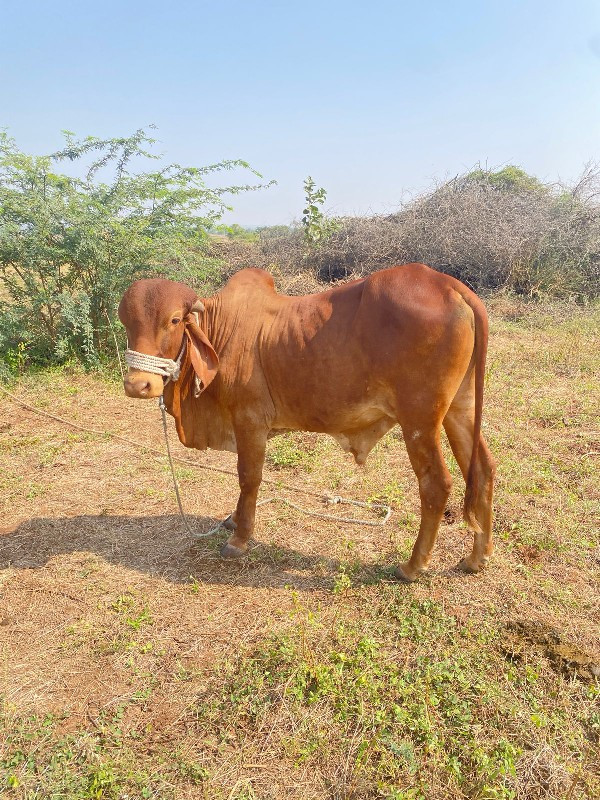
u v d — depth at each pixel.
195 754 2.51
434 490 3.25
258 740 2.57
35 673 2.97
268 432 3.72
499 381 7.02
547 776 2.35
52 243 8.12
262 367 3.54
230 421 3.78
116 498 4.70
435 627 3.14
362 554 3.88
